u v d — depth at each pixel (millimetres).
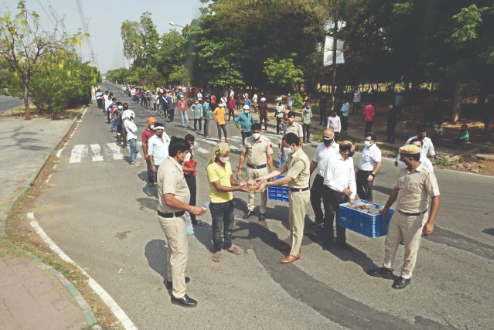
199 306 4121
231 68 33781
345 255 5434
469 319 3881
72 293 4211
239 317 3916
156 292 4414
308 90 35594
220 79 33375
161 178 3969
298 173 4906
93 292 4379
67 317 3781
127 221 6789
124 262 5180
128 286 4543
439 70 13469
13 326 3623
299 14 28453
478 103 20328
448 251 5520
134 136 11102
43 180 9570
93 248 5633
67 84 24266
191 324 3793
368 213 4973
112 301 4203
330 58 16047
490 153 12320
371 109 14922
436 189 4199
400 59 25016
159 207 4078
